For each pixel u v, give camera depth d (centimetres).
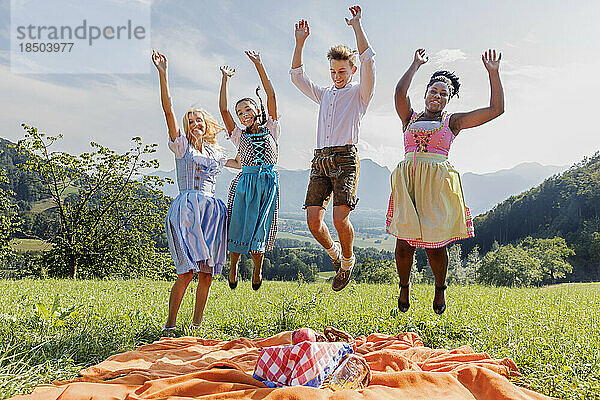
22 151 3275
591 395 365
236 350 523
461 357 467
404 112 581
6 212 3300
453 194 548
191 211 629
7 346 440
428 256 564
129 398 327
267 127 668
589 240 8369
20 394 359
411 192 556
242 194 652
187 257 617
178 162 645
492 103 549
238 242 645
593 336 577
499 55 554
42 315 557
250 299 1004
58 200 3338
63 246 3288
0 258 3234
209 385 349
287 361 383
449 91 571
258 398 329
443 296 585
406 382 383
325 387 379
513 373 440
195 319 660
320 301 832
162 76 627
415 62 588
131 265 3384
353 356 390
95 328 576
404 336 582
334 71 610
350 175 588
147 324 659
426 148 556
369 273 2717
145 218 3381
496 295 1154
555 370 422
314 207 605
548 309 809
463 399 363
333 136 594
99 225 3394
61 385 375
